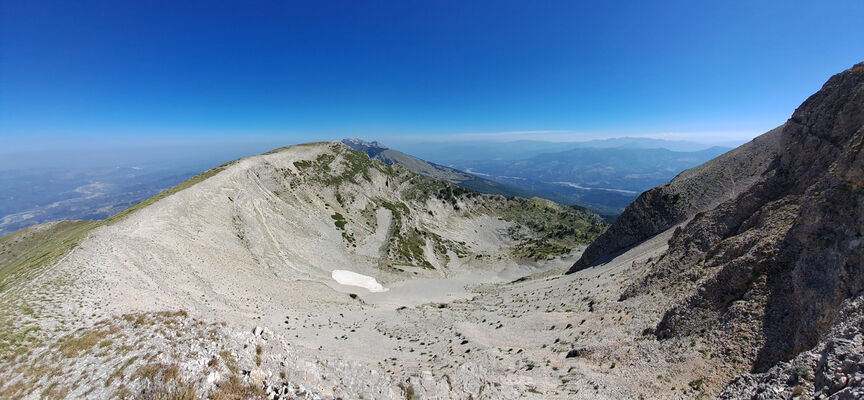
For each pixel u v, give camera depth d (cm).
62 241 5666
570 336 3688
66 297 3061
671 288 3638
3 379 1714
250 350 2050
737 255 3231
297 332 4616
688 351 2505
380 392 2281
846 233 2144
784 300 2345
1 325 2289
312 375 2114
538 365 3150
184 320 2220
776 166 4744
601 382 2558
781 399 1563
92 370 1695
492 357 3472
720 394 1953
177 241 5981
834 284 2017
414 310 6650
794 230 2620
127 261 4594
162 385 1555
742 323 2417
